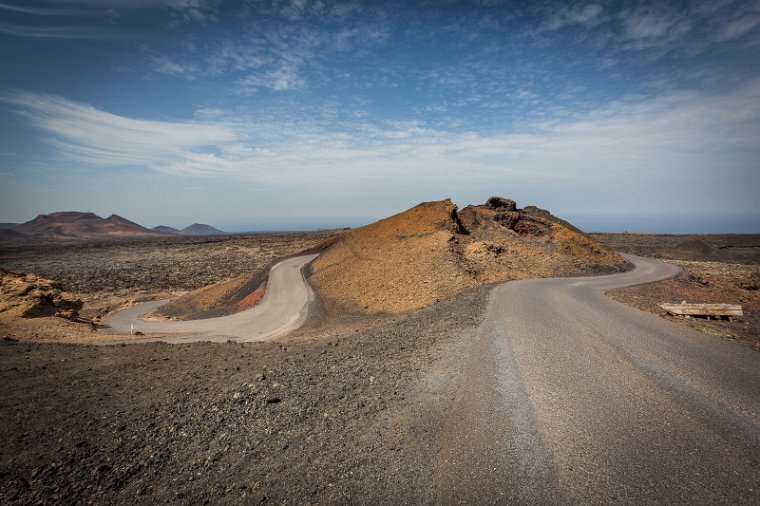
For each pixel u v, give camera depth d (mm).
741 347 9047
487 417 5383
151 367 9438
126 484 4152
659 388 6410
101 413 6020
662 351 8625
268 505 3758
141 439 5105
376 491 3896
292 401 6148
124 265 101438
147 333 26109
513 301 16656
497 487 3881
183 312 42281
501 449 4570
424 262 31172
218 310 37625
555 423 5199
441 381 6758
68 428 5465
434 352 8750
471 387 6434
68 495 3941
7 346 12859
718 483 3867
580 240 42656
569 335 10156
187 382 7641
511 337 9852
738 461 4254
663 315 14047
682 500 3627
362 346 10523
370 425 5258
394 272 31312
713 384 6590
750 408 5625
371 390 6516
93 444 4980
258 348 12500
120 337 21391
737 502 3576
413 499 3760
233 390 6781
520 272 32719
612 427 5078
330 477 4145
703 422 5199
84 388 7469
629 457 4375
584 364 7660
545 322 11922
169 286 67562
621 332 10586
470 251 34125
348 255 40219
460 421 5277
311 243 130625
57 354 11531
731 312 13141
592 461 4301
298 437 5012
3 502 3783
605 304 16453
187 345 14008
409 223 40031
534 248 39188
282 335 22984
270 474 4250
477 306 15398
